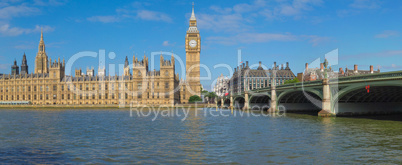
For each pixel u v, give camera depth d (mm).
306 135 45344
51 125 64812
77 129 56750
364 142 38750
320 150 34219
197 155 32344
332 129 51531
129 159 30750
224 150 34812
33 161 30312
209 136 46125
